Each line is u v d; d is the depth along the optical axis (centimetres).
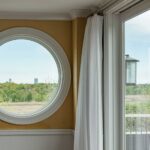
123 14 345
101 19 360
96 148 350
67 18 434
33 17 429
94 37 359
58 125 434
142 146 307
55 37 436
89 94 360
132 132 329
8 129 425
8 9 400
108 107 354
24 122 427
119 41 354
